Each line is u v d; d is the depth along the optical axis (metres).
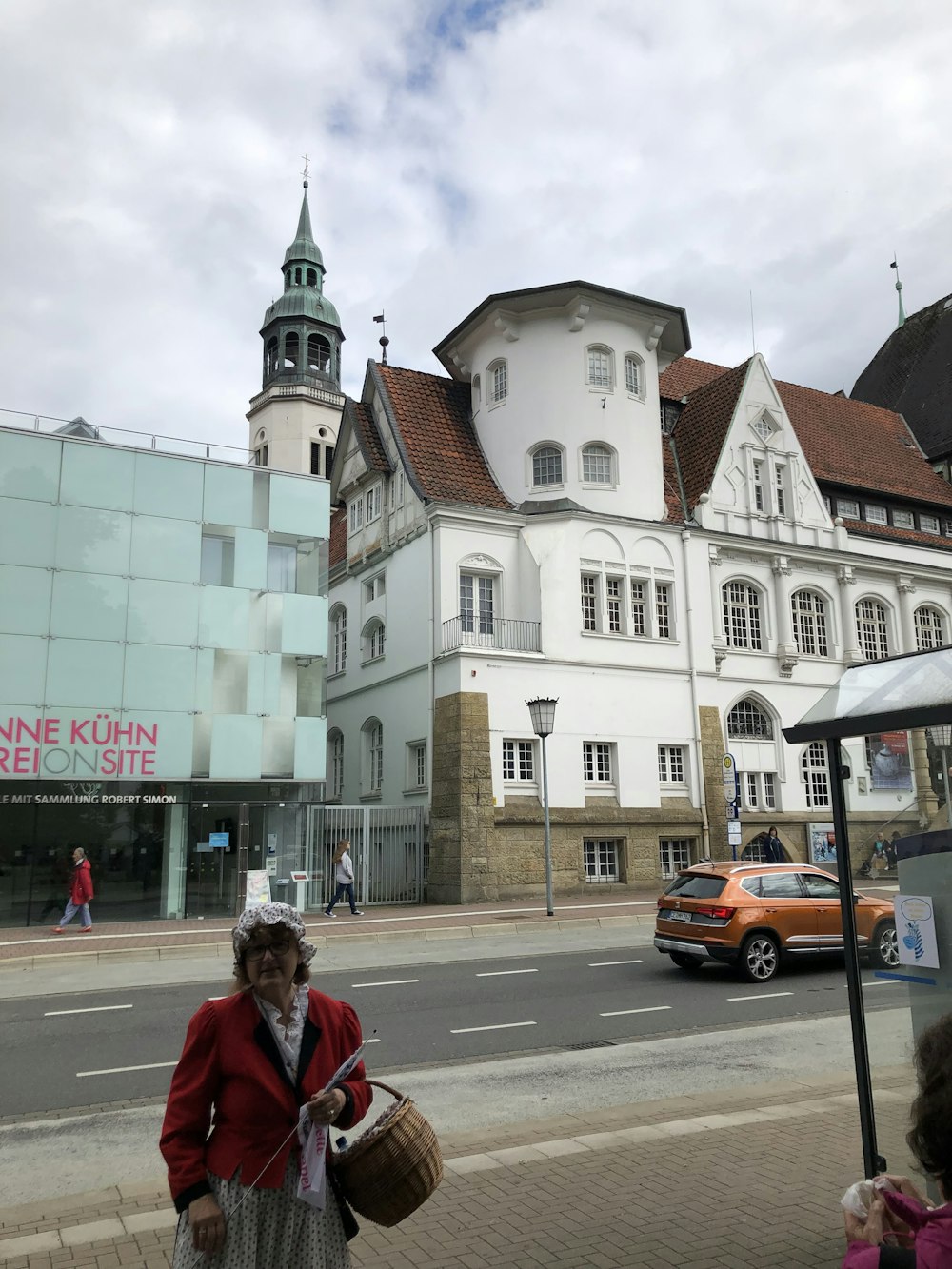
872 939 4.75
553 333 33.81
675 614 33.44
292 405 63.47
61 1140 7.63
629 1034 11.28
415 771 31.45
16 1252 4.84
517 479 33.50
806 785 35.38
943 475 46.34
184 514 25.78
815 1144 6.24
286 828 26.36
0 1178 6.77
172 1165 3.13
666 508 34.78
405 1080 9.21
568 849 29.53
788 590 36.34
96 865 23.89
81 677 24.03
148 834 24.59
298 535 27.30
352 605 37.19
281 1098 3.19
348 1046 3.47
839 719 4.85
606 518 32.53
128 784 24.39
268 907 3.37
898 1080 4.59
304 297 66.38
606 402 33.66
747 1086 8.23
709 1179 5.64
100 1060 10.36
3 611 23.44
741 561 35.56
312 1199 3.10
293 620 26.84
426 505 31.48
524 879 28.59
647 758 31.72
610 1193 5.46
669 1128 6.65
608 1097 8.52
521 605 31.86
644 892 30.44
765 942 14.85
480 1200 5.40
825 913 15.34
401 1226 5.06
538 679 30.14
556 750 30.02
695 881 15.66
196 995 14.21
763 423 37.62
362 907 27.27
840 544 37.97
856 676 5.21
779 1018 12.13
